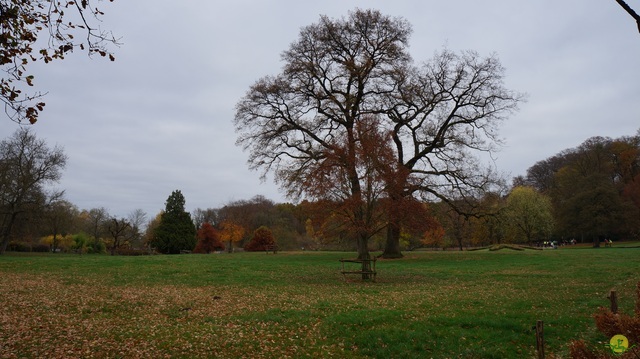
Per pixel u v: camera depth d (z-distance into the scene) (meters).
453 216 61.12
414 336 10.85
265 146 35.91
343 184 22.08
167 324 12.23
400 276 23.53
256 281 20.88
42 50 7.28
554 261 29.25
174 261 30.06
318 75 35.78
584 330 11.21
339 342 10.87
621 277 20.12
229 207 100.25
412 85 35.59
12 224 46.34
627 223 63.75
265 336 11.23
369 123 24.86
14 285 17.66
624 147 77.44
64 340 10.32
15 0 7.07
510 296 16.14
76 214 81.12
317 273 24.66
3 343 9.76
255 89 34.88
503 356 9.79
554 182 89.69
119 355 9.48
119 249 60.84
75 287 17.78
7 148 45.22
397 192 23.05
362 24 34.28
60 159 46.66
